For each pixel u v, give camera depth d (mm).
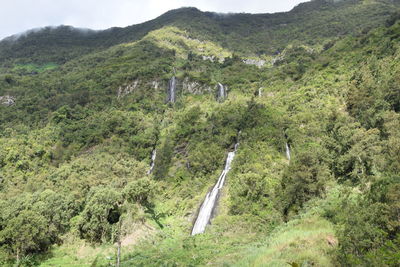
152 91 99625
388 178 18719
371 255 12914
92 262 35312
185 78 102625
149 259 32344
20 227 35188
